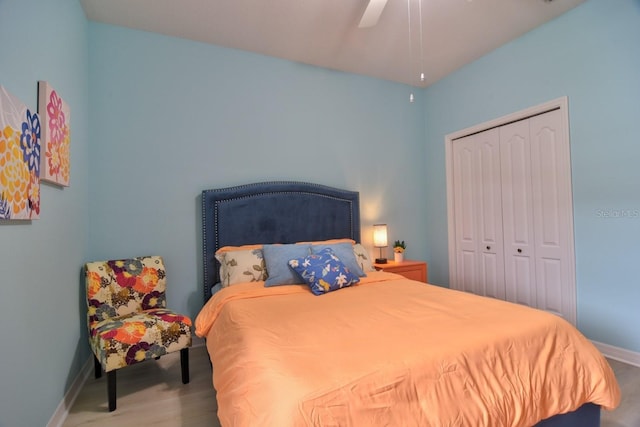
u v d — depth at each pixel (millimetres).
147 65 2736
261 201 2986
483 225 3406
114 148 2617
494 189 3287
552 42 2713
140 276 2418
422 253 4008
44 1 1691
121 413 1814
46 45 1710
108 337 1856
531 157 2941
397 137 3875
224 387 1256
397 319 1580
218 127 2971
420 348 1222
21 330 1380
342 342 1307
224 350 1544
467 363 1195
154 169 2738
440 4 2457
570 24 2594
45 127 1612
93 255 2525
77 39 2285
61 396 1811
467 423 1059
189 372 2305
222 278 2594
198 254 2871
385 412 989
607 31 2389
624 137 2314
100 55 2598
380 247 3662
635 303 2279
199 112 2900
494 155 3281
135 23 2629
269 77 3188
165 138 2781
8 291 1278
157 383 2160
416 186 3986
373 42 2975
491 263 3326
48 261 1692
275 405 930
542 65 2793
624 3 2303
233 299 2156
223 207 2852
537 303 2898
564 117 2656
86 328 2346
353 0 2383
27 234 1455
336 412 935
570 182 2635
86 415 1798
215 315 2123
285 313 1772
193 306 2842
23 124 1389
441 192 3855
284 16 2561
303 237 3146
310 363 1121
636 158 2258
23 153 1383
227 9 2463
